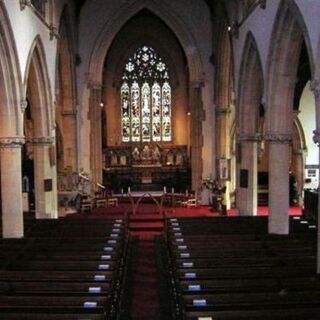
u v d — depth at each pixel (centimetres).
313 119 2753
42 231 1519
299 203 2831
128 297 1166
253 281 852
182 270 942
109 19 2800
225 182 2698
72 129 2734
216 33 2656
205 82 2834
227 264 1030
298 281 851
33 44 1736
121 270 1223
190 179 3394
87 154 2834
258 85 1994
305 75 2525
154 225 2148
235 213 2494
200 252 1159
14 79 1497
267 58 1576
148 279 1327
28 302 760
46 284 859
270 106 1590
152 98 3738
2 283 855
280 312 675
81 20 2792
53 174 2070
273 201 1605
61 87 2686
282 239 1323
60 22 2356
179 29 2841
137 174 3534
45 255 1134
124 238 1556
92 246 1259
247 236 1366
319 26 1124
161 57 3706
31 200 2672
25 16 1622
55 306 746
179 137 3731
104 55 2855
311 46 1185
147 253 1656
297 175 2836
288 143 1605
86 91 2819
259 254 1145
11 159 1548
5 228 1561
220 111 2700
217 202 2516
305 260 1062
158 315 1041
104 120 3619
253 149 2045
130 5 2800
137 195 3142
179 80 3684
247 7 1930
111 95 3681
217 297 761
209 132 2856
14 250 1180
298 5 1270
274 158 1608
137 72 3719
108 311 718
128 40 3634
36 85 1941
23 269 1004
